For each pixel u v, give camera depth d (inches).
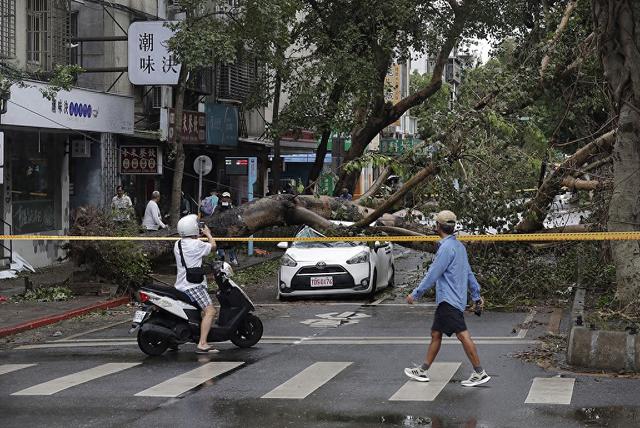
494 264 802.2
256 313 789.2
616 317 600.1
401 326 697.6
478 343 604.7
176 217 1147.3
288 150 2090.3
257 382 480.7
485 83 874.1
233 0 1385.3
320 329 690.2
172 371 519.8
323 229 952.3
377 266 904.3
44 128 1061.1
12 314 775.7
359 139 1470.2
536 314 743.1
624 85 613.0
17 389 472.4
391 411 405.7
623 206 621.0
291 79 1401.3
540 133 838.5
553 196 821.9
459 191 813.2
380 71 1412.4
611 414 393.4
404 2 1321.4
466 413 399.5
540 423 378.9
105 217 909.8
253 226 969.5
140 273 912.9
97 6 1284.4
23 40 1033.5
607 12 605.0
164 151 1408.7
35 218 1165.1
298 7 1312.7
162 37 1218.6
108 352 601.6
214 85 1609.3
